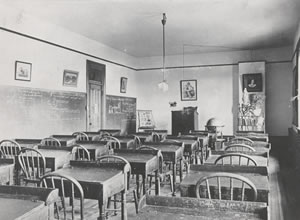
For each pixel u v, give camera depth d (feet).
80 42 27.22
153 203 5.84
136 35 27.45
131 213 12.46
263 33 26.94
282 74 32.99
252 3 19.07
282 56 32.96
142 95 39.01
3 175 10.89
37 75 22.18
